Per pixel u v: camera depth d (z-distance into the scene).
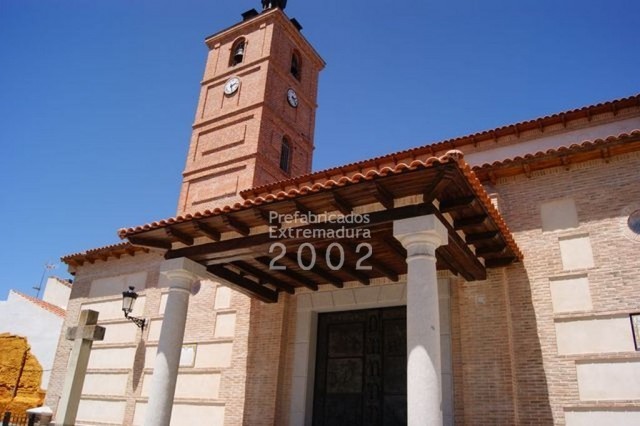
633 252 8.88
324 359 11.26
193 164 20.81
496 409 8.88
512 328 9.39
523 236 10.02
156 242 9.89
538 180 10.34
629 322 8.50
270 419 10.97
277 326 11.75
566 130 12.81
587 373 8.55
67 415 8.06
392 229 8.03
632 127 12.05
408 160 13.90
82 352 8.50
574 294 9.15
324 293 11.49
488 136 13.41
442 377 9.45
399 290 10.55
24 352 21.50
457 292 10.01
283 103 21.75
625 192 9.35
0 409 19.91
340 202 7.88
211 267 10.14
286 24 22.95
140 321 14.42
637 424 7.93
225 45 23.58
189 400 12.55
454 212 8.09
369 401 10.38
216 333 12.96
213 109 21.88
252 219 8.81
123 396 13.88
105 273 16.31
